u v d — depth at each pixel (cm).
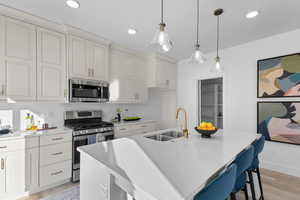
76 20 216
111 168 94
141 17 207
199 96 387
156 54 360
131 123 316
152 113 435
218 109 354
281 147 256
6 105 219
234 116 310
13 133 204
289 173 247
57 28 231
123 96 324
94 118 311
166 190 70
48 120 255
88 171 125
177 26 229
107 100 291
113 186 100
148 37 274
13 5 181
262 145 166
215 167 94
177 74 427
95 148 134
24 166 190
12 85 194
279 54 256
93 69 269
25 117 233
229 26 229
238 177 129
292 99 243
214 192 75
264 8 184
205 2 173
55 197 193
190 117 395
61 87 236
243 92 298
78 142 235
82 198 132
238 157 120
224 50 328
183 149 129
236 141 157
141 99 360
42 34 218
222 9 186
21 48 201
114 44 305
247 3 175
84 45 259
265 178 237
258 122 276
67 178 226
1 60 187
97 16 205
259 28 237
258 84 276
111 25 230
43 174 204
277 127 256
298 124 237
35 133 204
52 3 177
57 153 216
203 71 368
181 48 326
